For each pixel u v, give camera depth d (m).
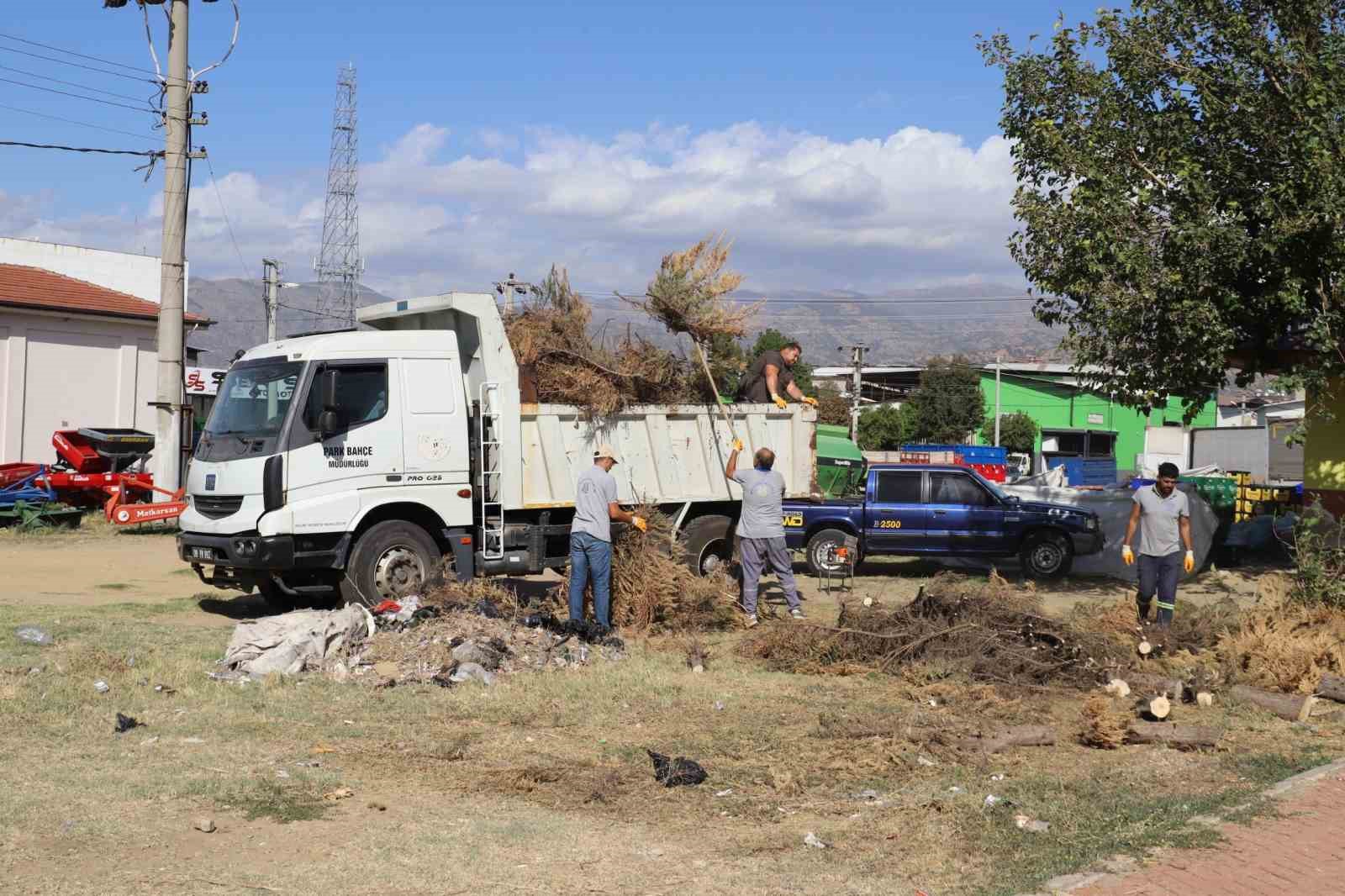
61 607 13.43
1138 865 5.62
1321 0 14.70
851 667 10.40
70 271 34.91
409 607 11.17
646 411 14.02
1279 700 9.35
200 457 12.50
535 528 13.16
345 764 7.29
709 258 14.41
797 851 5.91
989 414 69.50
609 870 5.56
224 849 5.66
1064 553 18.55
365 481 12.20
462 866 5.53
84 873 5.25
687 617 12.38
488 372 12.84
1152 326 15.15
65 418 29.89
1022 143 16.14
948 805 6.63
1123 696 9.59
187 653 10.35
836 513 18.56
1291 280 13.95
